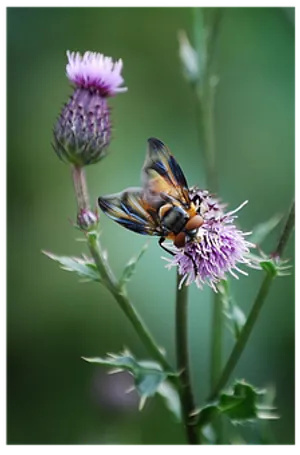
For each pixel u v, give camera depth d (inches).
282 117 13.8
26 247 13.7
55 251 13.7
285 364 12.5
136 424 12.2
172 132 13.9
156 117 14.0
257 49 14.0
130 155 13.8
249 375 12.4
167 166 9.9
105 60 10.9
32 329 13.3
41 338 13.3
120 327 13.2
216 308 10.9
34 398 13.0
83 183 10.4
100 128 10.5
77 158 10.5
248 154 13.8
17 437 12.7
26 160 14.0
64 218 13.8
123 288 10.2
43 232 13.8
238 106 13.9
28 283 13.6
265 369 12.5
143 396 10.0
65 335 13.3
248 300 12.6
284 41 13.9
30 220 13.8
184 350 10.3
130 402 12.2
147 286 13.1
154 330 13.0
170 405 10.6
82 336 13.2
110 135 10.7
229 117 13.9
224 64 14.0
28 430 12.8
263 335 12.6
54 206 13.9
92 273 10.2
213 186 11.7
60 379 13.1
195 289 12.7
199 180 13.6
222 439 10.7
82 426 12.7
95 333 13.2
